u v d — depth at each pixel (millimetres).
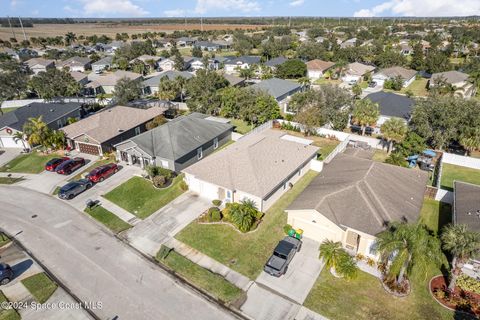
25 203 34375
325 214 26062
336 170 33656
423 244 20047
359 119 47500
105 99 71438
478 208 27031
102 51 157625
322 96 51188
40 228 30266
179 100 72812
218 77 69250
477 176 38500
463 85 74625
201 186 34281
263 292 22766
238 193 31703
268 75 95250
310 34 190125
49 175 40219
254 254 26344
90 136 44375
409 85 87750
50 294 22859
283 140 40406
